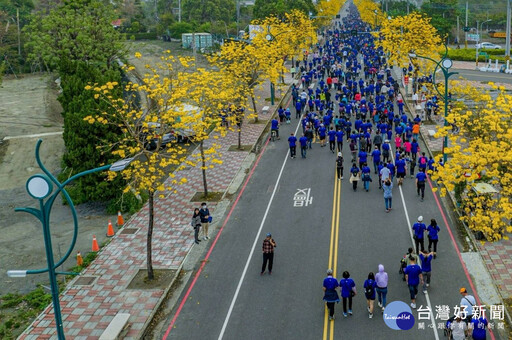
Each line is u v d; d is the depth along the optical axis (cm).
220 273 2339
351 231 2655
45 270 1608
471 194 2142
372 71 6412
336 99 5344
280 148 4147
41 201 1566
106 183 3055
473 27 11600
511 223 2338
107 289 2255
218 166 3781
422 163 3123
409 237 2559
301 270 2308
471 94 4234
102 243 2694
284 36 6438
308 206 3002
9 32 7894
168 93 2483
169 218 2953
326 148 4081
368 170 3133
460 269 2252
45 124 4844
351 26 12625
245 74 4731
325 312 1986
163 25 11100
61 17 4788
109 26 5019
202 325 1964
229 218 2919
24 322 2062
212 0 11244
